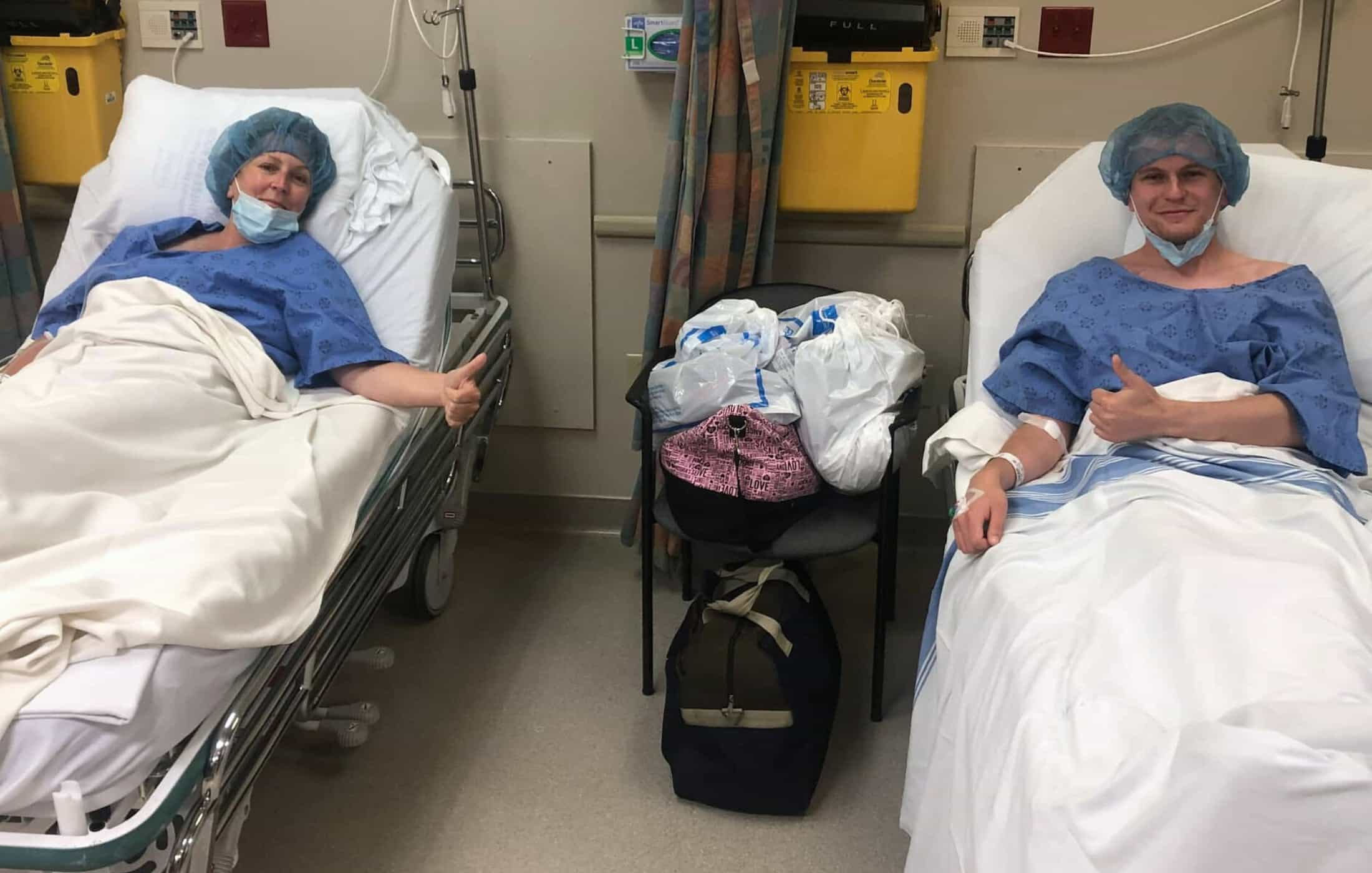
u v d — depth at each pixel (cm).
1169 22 222
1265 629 112
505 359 237
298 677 147
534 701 211
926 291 244
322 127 209
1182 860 95
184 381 163
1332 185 182
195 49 244
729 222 219
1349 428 155
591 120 239
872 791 190
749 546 192
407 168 211
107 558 131
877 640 201
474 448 223
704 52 204
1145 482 145
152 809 112
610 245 247
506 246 249
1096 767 107
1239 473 149
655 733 203
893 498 195
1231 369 166
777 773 180
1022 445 168
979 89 230
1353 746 93
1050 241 191
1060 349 174
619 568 256
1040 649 126
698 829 181
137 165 209
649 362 215
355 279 204
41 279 260
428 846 176
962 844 127
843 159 223
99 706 112
